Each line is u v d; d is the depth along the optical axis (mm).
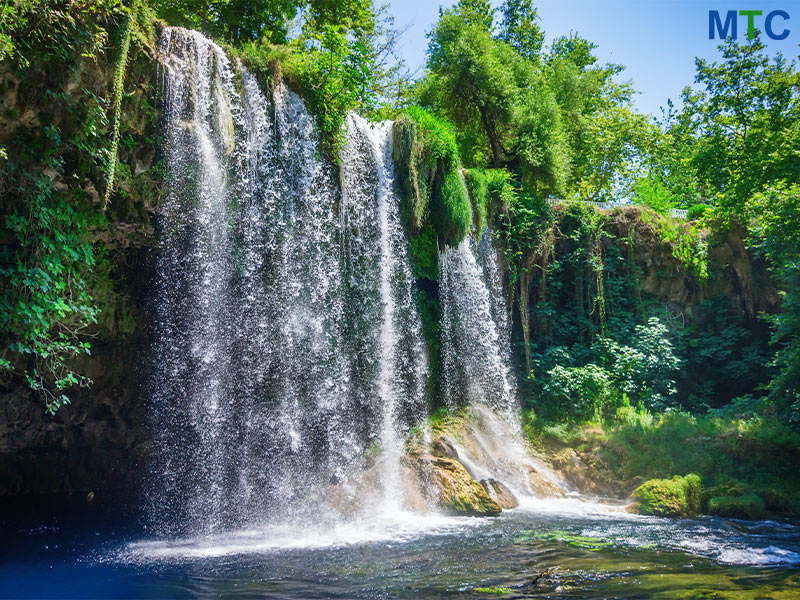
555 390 17016
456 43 20625
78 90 8477
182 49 10477
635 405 17438
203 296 11625
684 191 29422
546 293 19391
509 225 18484
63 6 8016
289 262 12656
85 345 9062
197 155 10695
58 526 10516
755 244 18984
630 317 19312
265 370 12758
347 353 13758
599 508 11789
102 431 14039
